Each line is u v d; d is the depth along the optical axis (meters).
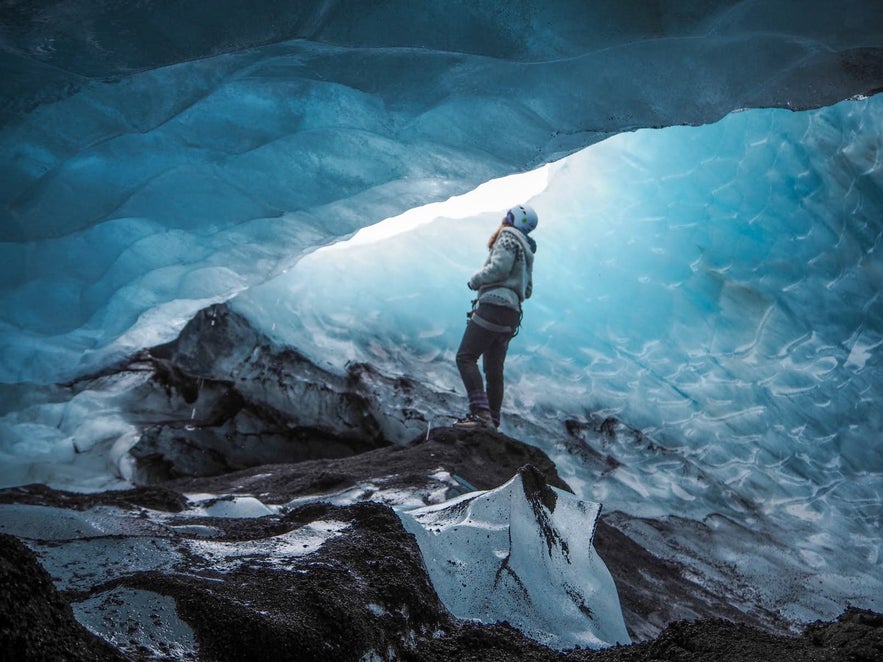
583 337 8.91
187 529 3.28
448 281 9.29
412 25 4.64
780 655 2.33
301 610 2.21
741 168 9.30
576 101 5.27
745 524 7.10
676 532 6.87
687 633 2.62
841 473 7.63
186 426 7.19
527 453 6.00
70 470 6.46
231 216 5.41
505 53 4.82
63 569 2.41
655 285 9.16
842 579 6.49
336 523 3.01
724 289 8.96
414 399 8.01
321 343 8.27
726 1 4.65
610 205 9.76
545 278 9.45
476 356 6.62
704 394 8.34
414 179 5.54
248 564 2.53
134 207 5.21
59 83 4.64
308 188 5.46
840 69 5.09
